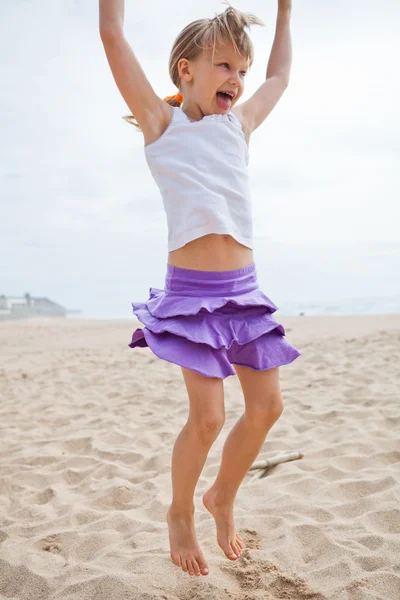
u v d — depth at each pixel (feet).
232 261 7.05
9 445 13.93
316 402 15.84
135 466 12.30
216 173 7.08
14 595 7.36
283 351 6.95
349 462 11.07
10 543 8.77
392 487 9.60
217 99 7.36
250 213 7.35
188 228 6.89
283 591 6.89
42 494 10.85
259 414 6.86
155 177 7.29
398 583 6.77
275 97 8.36
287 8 8.76
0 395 19.69
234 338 6.70
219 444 12.87
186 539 6.99
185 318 6.70
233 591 6.93
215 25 7.07
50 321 59.00
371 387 16.83
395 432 12.63
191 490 6.94
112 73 6.95
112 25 6.75
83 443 13.89
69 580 7.43
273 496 9.79
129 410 16.75
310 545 7.95
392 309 82.48
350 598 6.55
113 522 9.25
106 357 27.37
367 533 8.02
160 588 7.04
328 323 37.14
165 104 7.28
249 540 8.20
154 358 26.12
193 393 6.61
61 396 19.10
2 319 70.44
